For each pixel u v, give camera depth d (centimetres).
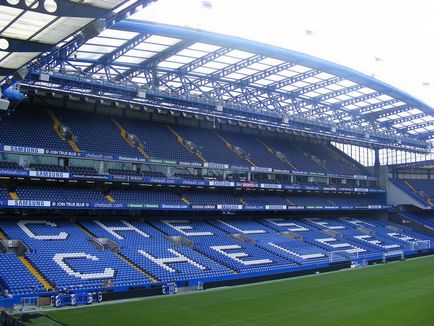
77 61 3900
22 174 3831
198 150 5556
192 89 5097
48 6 1400
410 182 8038
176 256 4088
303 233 5881
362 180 7531
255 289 3653
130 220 4766
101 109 5356
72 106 5128
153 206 4547
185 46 3844
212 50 4019
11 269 3128
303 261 4797
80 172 4309
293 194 6525
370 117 6694
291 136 7362
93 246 3844
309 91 5409
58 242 3722
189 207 4834
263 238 5269
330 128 6112
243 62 4400
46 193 4109
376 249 5897
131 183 4844
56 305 2873
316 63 4438
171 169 5094
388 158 8100
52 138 4416
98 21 1544
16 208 4031
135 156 4688
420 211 7962
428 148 7481
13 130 4256
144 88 4266
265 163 6050
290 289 3659
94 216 4597
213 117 5184
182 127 6019
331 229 6381
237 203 5469
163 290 3397
